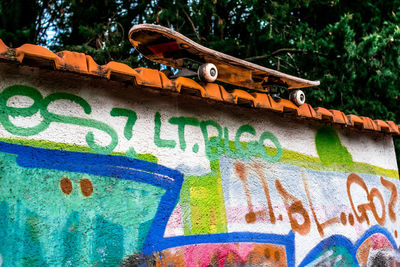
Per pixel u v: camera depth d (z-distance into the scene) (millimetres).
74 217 3021
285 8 8344
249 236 3916
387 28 8680
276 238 4105
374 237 5051
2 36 8102
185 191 3594
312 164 4633
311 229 4422
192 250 3547
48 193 2941
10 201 2801
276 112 4258
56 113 3059
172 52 3707
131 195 3301
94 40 8531
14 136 2873
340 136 5035
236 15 8945
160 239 3393
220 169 3857
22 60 2859
